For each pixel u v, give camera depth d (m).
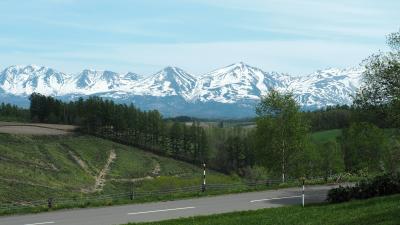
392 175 36.50
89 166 168.12
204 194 41.50
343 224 23.59
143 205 35.44
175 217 30.22
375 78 50.84
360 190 34.59
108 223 27.67
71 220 28.59
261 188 46.31
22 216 30.09
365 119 57.00
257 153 68.44
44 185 124.06
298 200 38.16
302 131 65.25
